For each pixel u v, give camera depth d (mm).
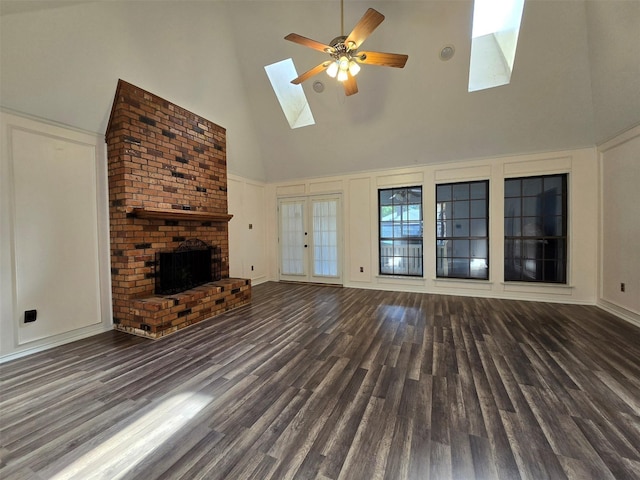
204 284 3920
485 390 1910
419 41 3467
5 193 2457
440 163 4797
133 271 3168
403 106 4219
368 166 5285
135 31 2857
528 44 3244
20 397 1889
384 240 5391
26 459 1379
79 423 1634
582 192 3971
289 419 1649
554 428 1540
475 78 3863
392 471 1277
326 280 5848
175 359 2439
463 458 1346
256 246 6016
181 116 3764
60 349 2672
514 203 4438
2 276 2441
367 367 2258
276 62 4102
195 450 1423
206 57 3658
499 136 4199
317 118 4773
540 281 4332
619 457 1342
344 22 3441
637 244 3148
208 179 4234
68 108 2773
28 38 2293
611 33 2754
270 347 2672
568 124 3795
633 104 2988
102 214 3164
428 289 4965
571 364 2256
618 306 3477
